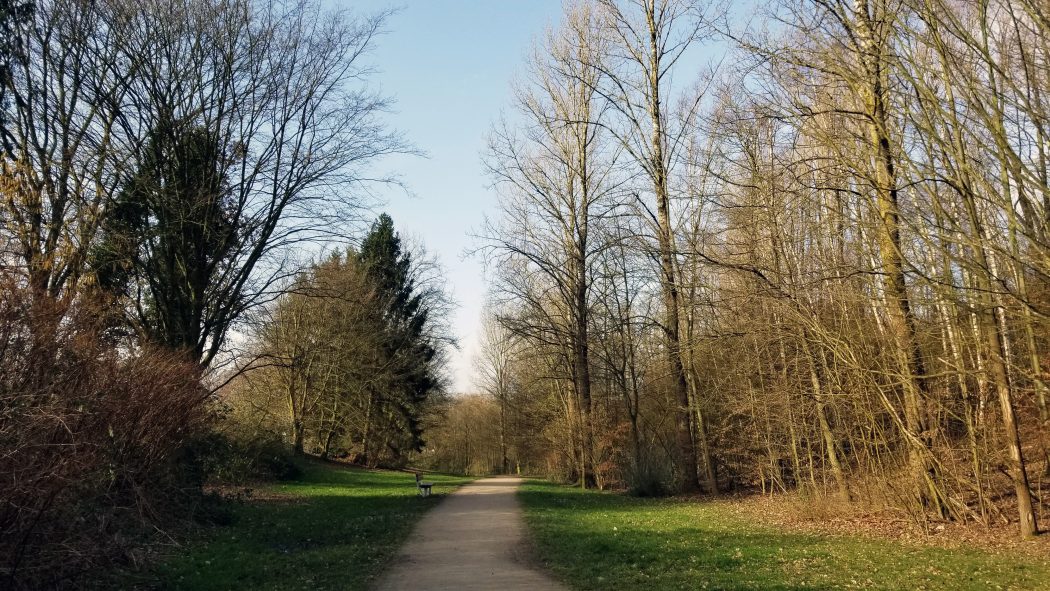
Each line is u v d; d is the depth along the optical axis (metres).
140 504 11.35
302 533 15.19
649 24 24.25
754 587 9.14
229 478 23.20
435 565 11.49
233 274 19.66
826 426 18.50
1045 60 10.38
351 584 9.98
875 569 10.43
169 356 14.55
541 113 29.72
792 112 13.27
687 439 26.69
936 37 10.52
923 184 11.55
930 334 14.45
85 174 16.95
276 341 30.80
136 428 12.01
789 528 15.88
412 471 52.62
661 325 25.22
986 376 13.70
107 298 15.05
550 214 30.17
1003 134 10.30
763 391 21.30
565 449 36.06
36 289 10.18
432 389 50.88
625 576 10.15
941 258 12.26
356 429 47.72
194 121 18.66
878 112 13.09
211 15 18.52
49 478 7.84
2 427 7.98
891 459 16.72
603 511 20.33
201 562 11.29
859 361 15.70
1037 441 15.37
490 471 71.44
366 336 40.56
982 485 16.20
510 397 54.94
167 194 17.97
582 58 28.23
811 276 16.17
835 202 15.35
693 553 12.02
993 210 11.80
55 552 8.48
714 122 19.83
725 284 22.50
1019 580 9.59
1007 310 11.34
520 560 11.88
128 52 17.58
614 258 29.30
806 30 13.22
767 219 17.92
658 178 24.06
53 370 9.65
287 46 19.78
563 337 31.94
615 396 34.97
